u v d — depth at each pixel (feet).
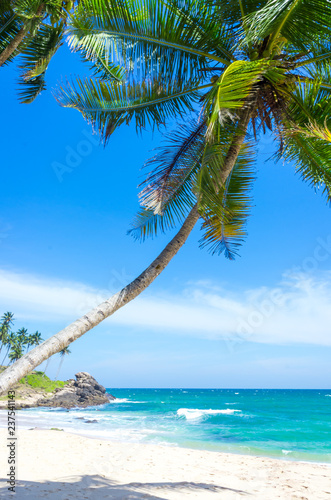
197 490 21.54
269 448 48.39
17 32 19.67
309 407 150.20
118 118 18.38
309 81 17.87
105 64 19.95
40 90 23.56
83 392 165.07
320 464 35.47
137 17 15.99
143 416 98.22
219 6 16.17
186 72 18.17
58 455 30.94
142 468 28.12
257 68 13.75
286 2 12.88
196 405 165.99
